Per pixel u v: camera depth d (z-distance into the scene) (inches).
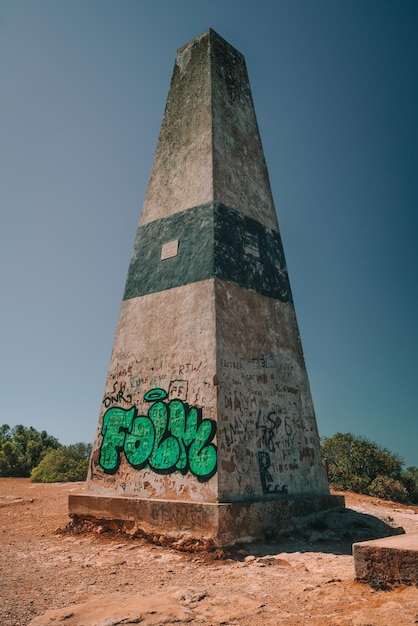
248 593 234.4
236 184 477.4
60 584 254.4
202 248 427.8
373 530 388.2
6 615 207.5
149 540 349.7
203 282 411.5
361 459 793.6
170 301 430.0
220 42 540.1
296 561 297.0
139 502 366.0
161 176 503.8
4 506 551.2
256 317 434.9
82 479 947.3
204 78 508.4
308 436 447.5
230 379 382.6
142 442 396.2
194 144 484.4
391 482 720.3
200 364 384.5
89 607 213.5
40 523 442.6
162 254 459.8
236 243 446.9
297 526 380.2
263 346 430.3
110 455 413.4
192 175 472.1
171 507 346.6
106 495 398.6
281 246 505.4
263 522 352.2
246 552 318.7
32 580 262.4
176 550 329.4
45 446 1304.1
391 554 207.3
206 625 191.6
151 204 499.2
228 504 331.3
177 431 377.4
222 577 267.0
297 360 466.6
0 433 1459.2
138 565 294.5
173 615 201.9
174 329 414.9
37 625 194.5
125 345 446.9
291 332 472.4
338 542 358.3
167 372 403.5
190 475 356.8
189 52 543.2
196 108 501.7
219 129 483.5
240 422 377.4
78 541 362.6
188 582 257.3
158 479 373.7
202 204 448.5
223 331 393.4
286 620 192.9
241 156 499.8
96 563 299.1
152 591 240.7
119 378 436.8
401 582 202.1
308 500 401.7
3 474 1147.3
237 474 358.0
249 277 445.4
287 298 484.4
